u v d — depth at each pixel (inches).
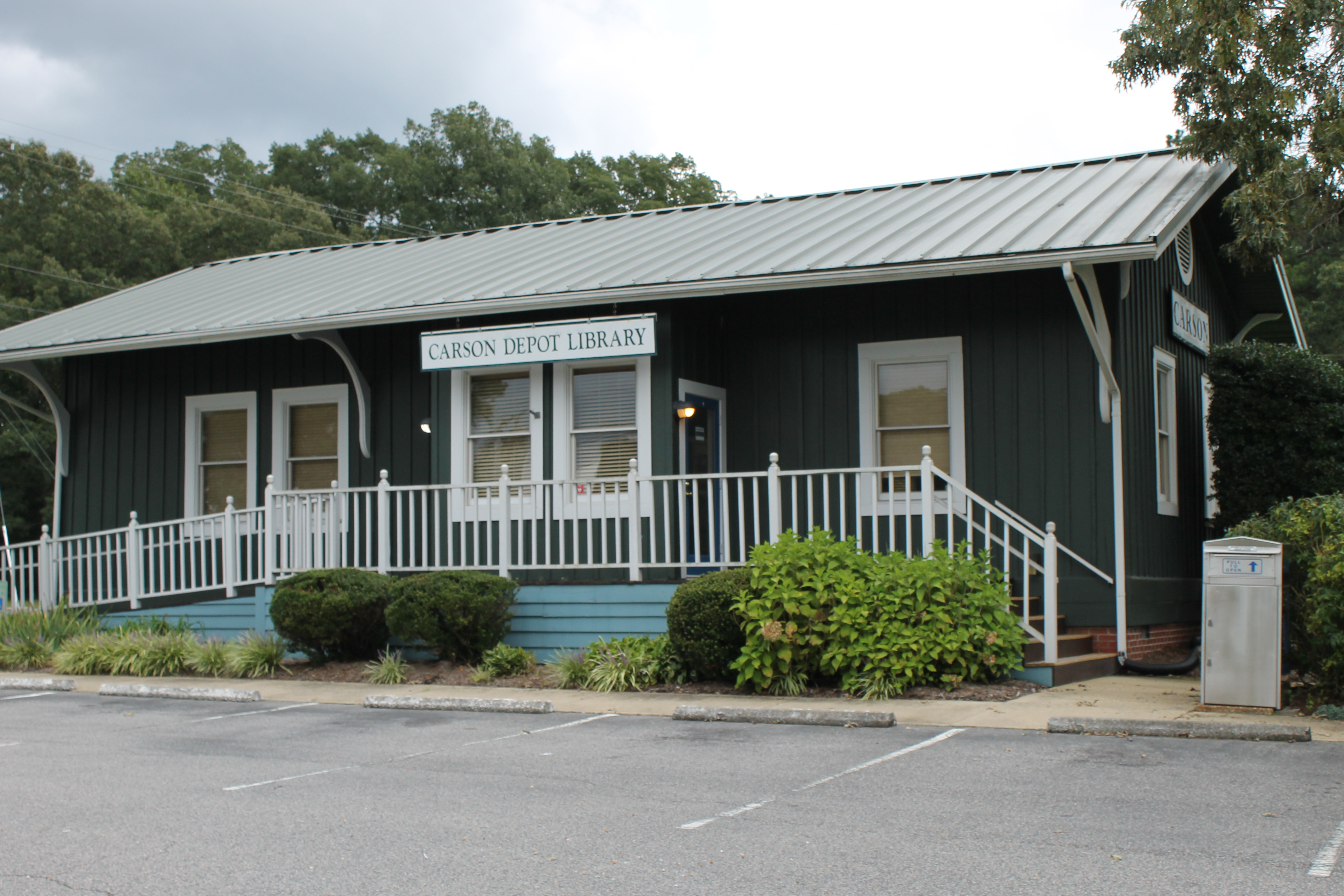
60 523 712.4
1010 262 457.1
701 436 544.4
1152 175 584.7
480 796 270.2
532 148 2301.9
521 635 502.6
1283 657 393.7
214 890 201.2
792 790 270.4
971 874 202.2
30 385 1449.3
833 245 536.1
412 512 519.5
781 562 421.7
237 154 2373.3
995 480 507.2
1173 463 570.9
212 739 356.8
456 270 651.5
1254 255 601.0
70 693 482.0
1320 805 247.3
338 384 648.4
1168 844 218.7
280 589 502.6
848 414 538.3
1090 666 448.8
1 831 242.2
